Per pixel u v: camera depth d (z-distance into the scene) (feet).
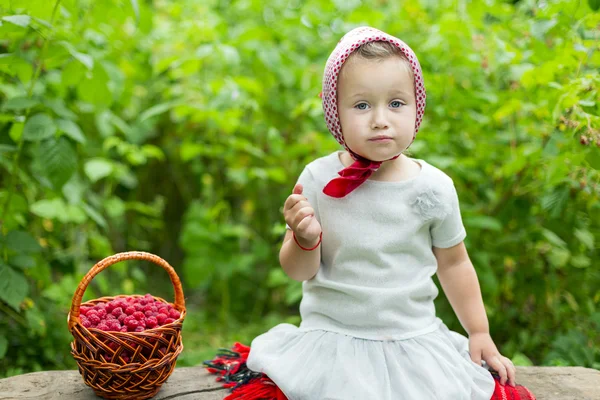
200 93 10.43
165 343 4.95
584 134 6.08
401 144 4.80
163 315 5.07
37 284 8.89
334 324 5.07
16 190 8.86
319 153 9.75
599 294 8.65
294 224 4.70
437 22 9.10
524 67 7.46
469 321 5.26
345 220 5.02
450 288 5.32
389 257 5.00
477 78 8.86
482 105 8.54
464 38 8.33
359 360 4.82
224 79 9.89
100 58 8.61
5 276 6.78
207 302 12.37
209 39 10.36
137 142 11.64
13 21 6.16
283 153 10.75
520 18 8.76
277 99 11.25
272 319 11.08
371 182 5.06
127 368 4.79
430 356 4.87
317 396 4.71
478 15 8.52
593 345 8.04
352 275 5.02
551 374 5.76
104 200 10.66
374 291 4.92
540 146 7.58
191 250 10.98
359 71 4.71
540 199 8.23
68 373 5.61
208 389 5.35
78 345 4.97
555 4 6.84
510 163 7.57
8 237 7.01
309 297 5.30
